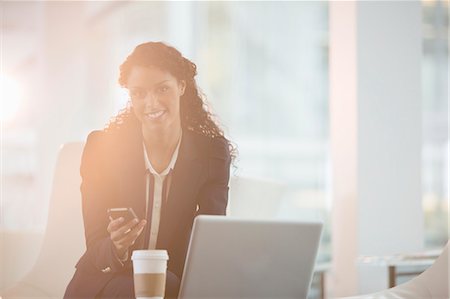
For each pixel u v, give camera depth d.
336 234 4.14
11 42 5.93
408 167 4.09
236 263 2.02
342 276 4.08
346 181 4.08
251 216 3.22
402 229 4.06
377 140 4.05
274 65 8.96
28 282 2.95
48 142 5.85
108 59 6.12
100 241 2.45
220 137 2.86
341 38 4.14
